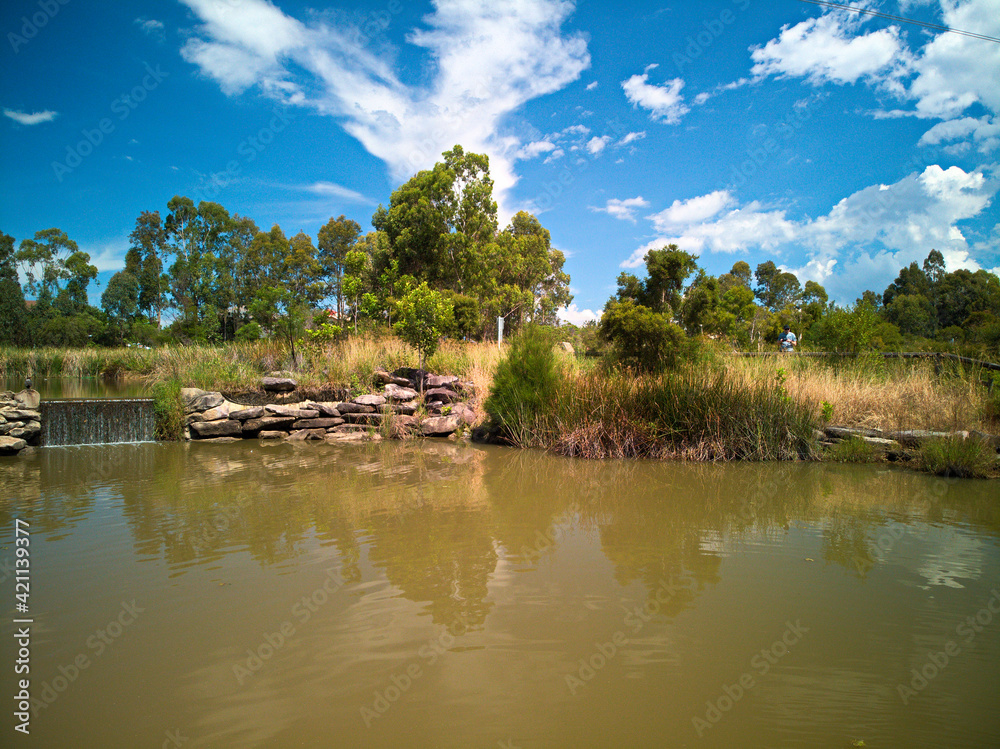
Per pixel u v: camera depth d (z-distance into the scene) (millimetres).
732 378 10016
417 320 12430
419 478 7453
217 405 11258
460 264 23516
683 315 19672
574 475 7746
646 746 2242
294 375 12805
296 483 7098
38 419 10023
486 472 7914
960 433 8367
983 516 5785
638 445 9430
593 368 12398
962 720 2457
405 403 12062
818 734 2346
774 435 9227
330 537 4914
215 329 19297
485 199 23625
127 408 10828
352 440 11039
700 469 8289
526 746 2238
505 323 23734
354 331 15875
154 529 5121
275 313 14438
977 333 16094
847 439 9164
